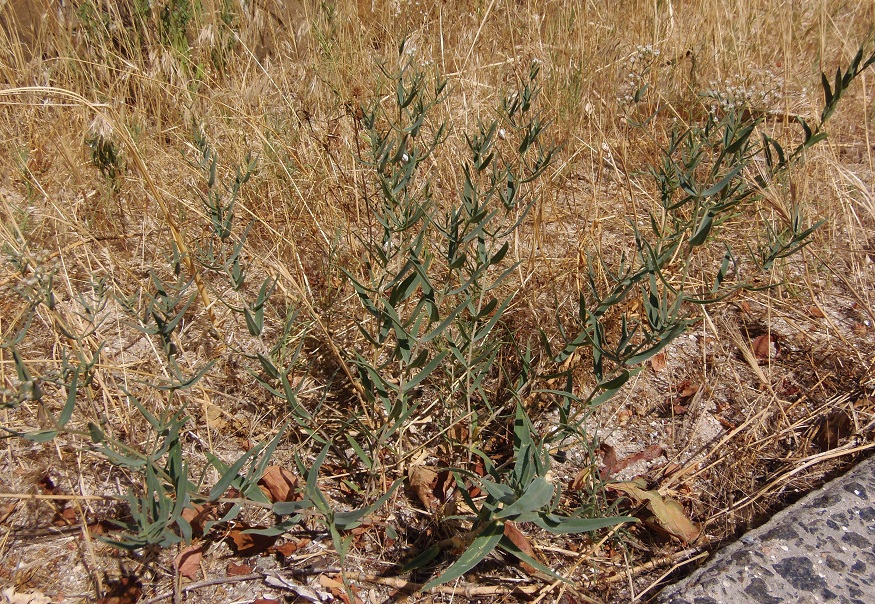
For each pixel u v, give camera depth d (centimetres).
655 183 323
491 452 218
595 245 286
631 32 437
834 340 264
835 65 434
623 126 365
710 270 288
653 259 178
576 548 193
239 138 320
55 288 258
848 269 299
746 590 179
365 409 212
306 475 191
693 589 179
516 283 262
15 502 197
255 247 291
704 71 390
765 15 450
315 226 285
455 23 432
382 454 212
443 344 222
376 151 208
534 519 147
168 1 384
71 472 205
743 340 264
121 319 244
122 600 177
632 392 243
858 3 482
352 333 249
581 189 343
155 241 296
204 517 188
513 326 249
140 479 203
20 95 335
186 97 343
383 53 390
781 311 277
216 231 206
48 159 323
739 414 237
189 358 243
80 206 299
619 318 248
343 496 204
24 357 235
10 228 256
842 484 207
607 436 228
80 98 206
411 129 208
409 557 189
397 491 205
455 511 197
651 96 373
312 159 306
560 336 242
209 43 377
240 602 177
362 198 290
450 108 338
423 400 231
